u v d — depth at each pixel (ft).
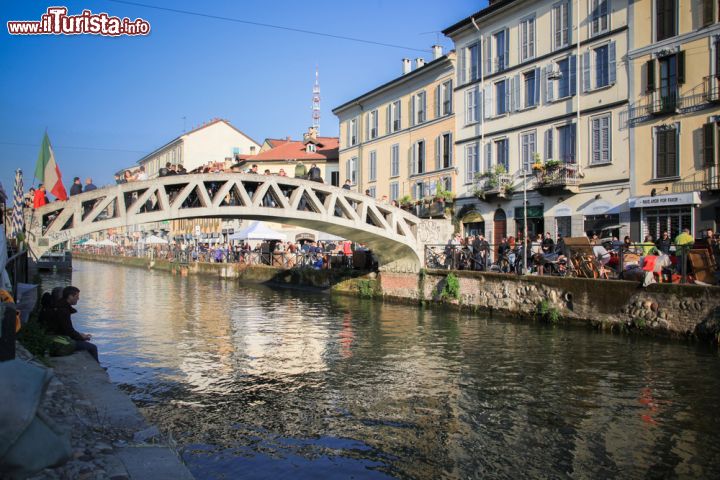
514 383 39.70
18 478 13.21
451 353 49.37
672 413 33.30
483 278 73.92
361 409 34.27
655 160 77.82
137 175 70.49
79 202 57.00
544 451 28.19
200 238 222.28
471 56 110.73
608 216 84.17
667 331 52.80
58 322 33.99
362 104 146.41
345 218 79.51
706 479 25.21
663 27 77.46
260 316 73.26
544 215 93.20
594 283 59.72
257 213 71.10
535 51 96.63
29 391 13.50
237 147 245.86
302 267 117.70
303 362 46.14
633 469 26.22
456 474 25.62
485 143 106.93
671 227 75.77
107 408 22.15
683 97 74.84
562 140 92.17
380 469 25.99
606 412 33.63
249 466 26.00
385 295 93.50
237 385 39.19
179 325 65.00
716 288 49.06
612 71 83.82
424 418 32.76
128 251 240.12
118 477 15.51
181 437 29.43
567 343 52.80
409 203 113.09
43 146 55.21
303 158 177.68
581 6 88.63
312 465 26.25
